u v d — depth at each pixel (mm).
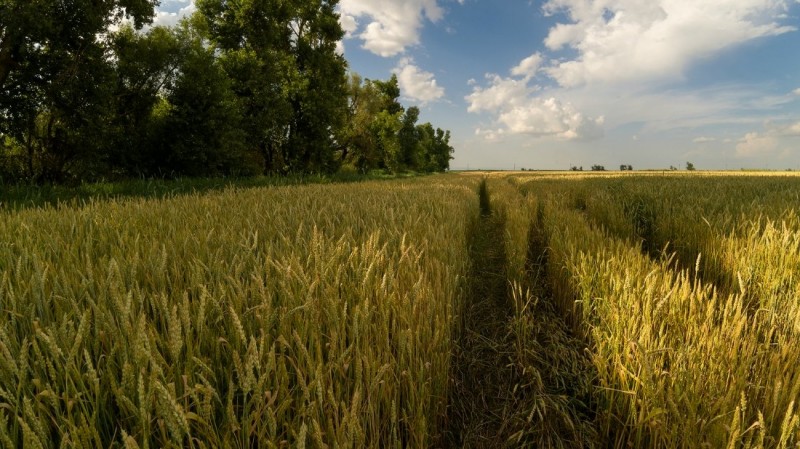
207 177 16281
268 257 1924
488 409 2334
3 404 932
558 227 5469
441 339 2135
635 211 7703
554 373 2459
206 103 15781
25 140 13133
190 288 1724
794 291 2814
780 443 1306
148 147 15281
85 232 3100
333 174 27531
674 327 2143
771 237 3752
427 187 11797
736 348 1783
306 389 1172
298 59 25203
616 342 2088
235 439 1145
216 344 1389
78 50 11719
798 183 12836
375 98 33906
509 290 3836
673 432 1536
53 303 1601
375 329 1654
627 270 2719
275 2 21141
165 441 1012
